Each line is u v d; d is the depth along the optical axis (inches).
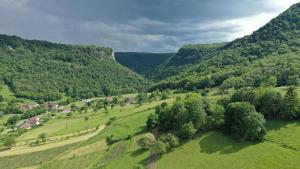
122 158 5816.9
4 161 7790.4
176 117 6058.1
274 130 4901.6
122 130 7327.8
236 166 4303.6
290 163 4052.7
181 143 5398.6
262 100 5487.2
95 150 6850.4
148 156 5438.0
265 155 4347.9
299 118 5044.3
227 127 5374.0
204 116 5644.7
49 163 6899.6
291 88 5285.4
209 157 4734.3
